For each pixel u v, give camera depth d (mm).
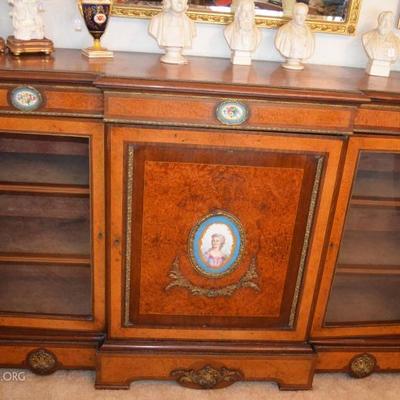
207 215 1415
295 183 1395
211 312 1555
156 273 1486
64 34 1622
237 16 1527
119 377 1594
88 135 1336
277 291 1543
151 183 1364
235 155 1346
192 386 1630
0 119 1309
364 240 1686
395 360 1713
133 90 1237
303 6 1521
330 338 1649
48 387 1593
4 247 1509
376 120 1367
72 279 1680
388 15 1539
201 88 1236
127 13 1584
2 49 1448
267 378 1643
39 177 1444
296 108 1293
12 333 1561
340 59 1729
